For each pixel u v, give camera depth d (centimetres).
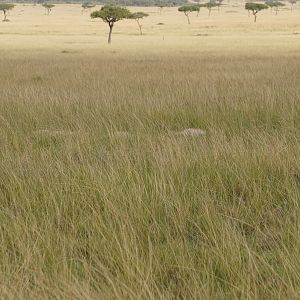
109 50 6662
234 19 18562
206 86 1798
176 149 838
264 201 657
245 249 512
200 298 420
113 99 1531
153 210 606
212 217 593
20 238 531
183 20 18600
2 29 12862
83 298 411
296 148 865
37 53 5800
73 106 1434
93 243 525
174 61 4188
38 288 433
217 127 1165
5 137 1070
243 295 423
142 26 15088
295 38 9594
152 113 1314
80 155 839
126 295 416
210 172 744
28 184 703
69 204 636
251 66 3306
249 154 816
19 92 1666
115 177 702
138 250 509
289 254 487
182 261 488
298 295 419
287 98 1477
